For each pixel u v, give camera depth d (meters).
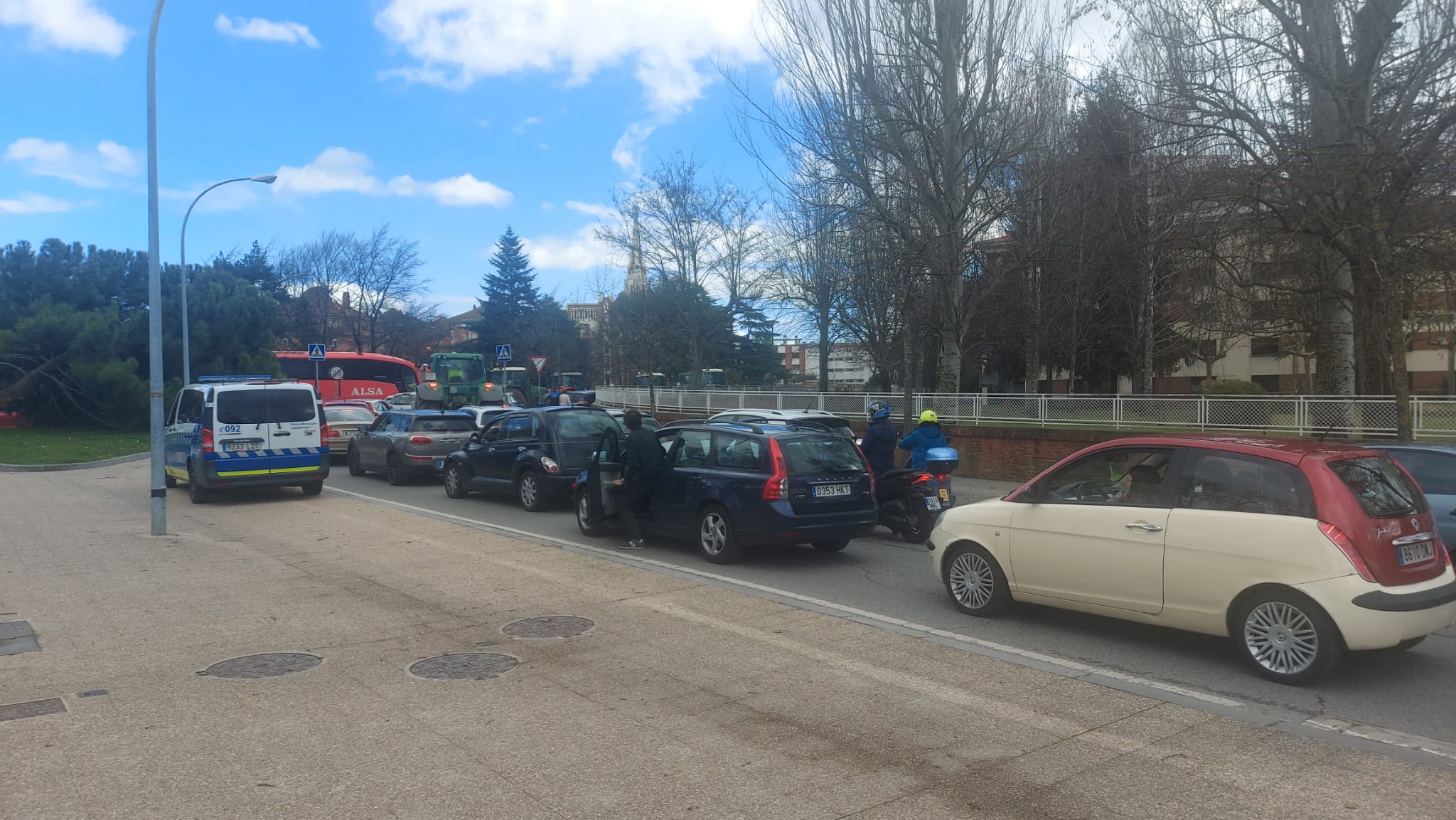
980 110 19.08
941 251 19.16
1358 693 5.86
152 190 12.12
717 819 4.01
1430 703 5.68
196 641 6.90
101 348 30.34
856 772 4.55
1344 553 5.77
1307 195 11.49
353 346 59.91
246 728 5.05
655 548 11.25
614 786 4.34
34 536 11.77
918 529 11.88
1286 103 13.40
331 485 18.47
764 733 5.08
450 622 7.54
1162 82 13.80
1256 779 4.49
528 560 10.40
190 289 32.53
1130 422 18.19
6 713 5.28
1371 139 10.61
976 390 42.66
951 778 4.48
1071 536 7.12
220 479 14.94
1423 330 35.41
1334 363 17.67
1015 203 20.42
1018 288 29.53
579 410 14.95
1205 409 17.09
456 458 16.20
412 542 11.55
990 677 6.17
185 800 4.12
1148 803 4.22
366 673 6.10
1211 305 25.67
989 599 7.74
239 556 10.48
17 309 31.41
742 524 9.95
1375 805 4.21
